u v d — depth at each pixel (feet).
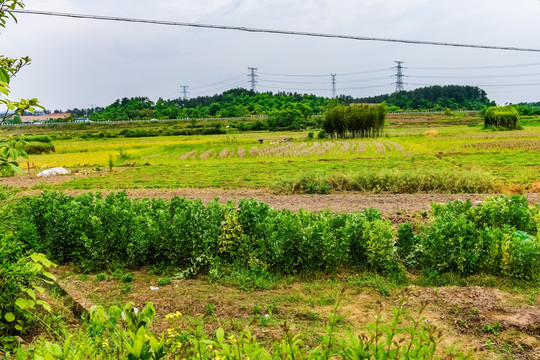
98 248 26.40
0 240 16.25
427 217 39.11
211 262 25.34
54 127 377.71
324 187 57.41
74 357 7.38
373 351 7.83
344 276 24.59
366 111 221.05
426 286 23.21
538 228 26.35
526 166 80.28
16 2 10.07
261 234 26.53
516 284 22.52
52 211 28.63
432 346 7.47
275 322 18.33
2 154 9.75
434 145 136.98
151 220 26.86
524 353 15.64
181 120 433.89
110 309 8.36
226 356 6.97
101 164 110.01
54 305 18.03
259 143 187.62
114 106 636.07
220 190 61.77
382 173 59.47
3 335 14.57
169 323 18.29
